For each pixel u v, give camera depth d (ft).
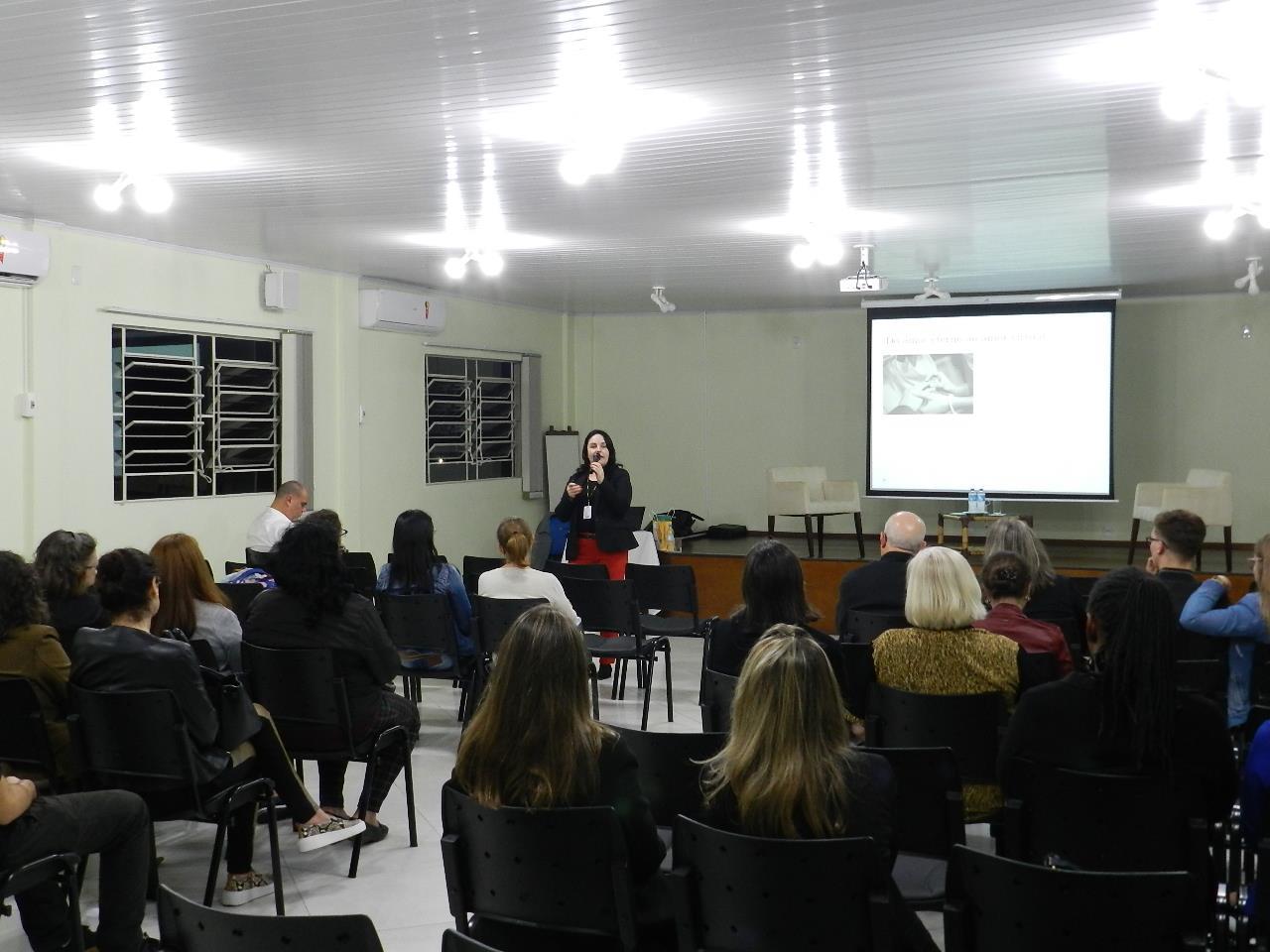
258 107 15.14
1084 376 35.09
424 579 17.80
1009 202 21.80
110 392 24.23
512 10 11.62
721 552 35.32
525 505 40.14
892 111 15.40
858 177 19.49
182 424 26.32
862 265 26.50
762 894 7.20
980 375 36.14
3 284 21.75
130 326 24.80
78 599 13.01
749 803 7.24
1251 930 8.31
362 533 31.96
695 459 42.09
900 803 9.55
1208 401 36.68
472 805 7.98
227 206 21.71
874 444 37.29
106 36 12.35
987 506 36.86
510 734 7.86
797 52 12.94
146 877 10.00
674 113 15.49
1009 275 32.50
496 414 38.86
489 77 13.85
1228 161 18.44
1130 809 8.35
